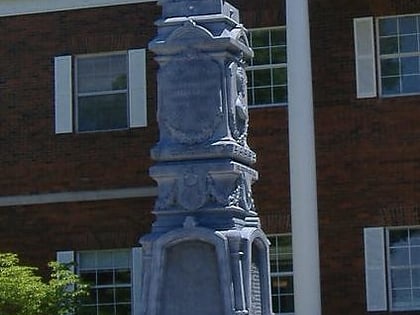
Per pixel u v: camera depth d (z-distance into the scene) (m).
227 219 16.36
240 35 16.97
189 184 16.39
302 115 25.66
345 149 28.42
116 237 29.72
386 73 28.59
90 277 29.81
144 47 30.00
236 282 16.14
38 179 30.39
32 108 30.58
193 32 16.58
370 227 28.06
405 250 27.98
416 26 28.55
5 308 24.11
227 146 16.39
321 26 28.78
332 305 28.06
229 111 16.62
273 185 28.62
